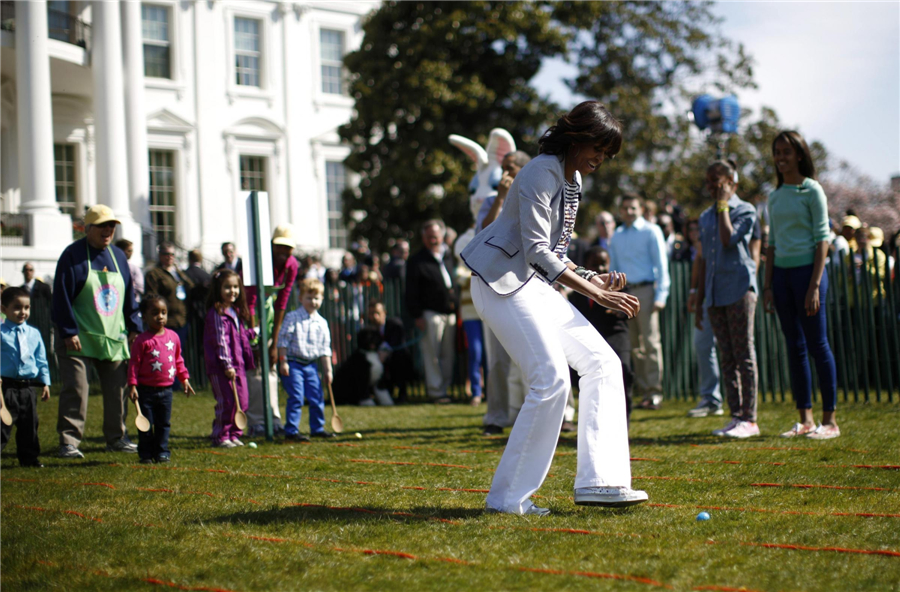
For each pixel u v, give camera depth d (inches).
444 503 162.7
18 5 659.4
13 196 765.9
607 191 828.6
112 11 720.3
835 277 339.6
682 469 193.9
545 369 145.3
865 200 1051.9
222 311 265.7
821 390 239.5
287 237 298.4
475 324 398.0
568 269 143.3
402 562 120.0
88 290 253.1
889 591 102.3
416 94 795.4
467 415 346.3
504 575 112.0
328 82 978.7
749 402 247.8
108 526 148.6
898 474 177.9
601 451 145.1
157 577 117.2
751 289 248.4
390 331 435.8
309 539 135.0
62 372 250.2
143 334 234.5
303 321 279.9
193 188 889.5
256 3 927.0
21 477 209.8
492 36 799.1
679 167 847.1
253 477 198.5
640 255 347.9
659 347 350.9
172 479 199.3
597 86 858.8
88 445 275.9
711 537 129.4
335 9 975.0
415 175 796.6
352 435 283.1
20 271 629.9
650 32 863.1
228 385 262.2
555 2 834.2
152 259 762.2
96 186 775.7
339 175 986.1
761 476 181.5
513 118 829.2
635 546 124.8
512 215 149.2
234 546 131.9
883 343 329.1
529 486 149.9
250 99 922.7
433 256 425.7
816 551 120.0
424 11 826.8
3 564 127.5
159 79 871.1
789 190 237.8
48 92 665.0
